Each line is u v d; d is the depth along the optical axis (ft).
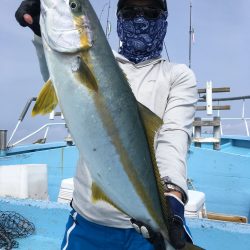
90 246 3.01
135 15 3.36
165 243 2.47
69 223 3.21
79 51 2.36
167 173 2.75
